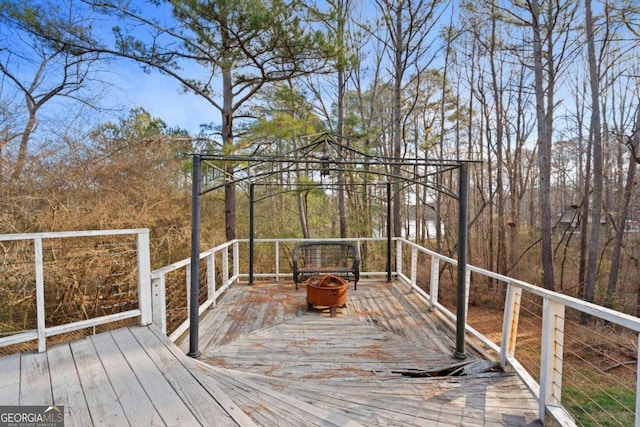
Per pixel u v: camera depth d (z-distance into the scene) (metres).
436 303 4.33
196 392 1.80
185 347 3.22
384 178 10.20
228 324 3.87
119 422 1.54
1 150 5.59
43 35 5.86
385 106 13.73
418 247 4.91
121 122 8.98
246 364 2.90
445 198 13.88
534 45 8.80
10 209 4.76
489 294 10.98
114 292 4.72
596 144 8.94
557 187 15.73
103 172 6.24
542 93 8.84
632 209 10.52
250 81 7.11
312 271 5.28
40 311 2.27
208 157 2.89
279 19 5.64
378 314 4.21
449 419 1.88
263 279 6.61
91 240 4.76
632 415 4.76
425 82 12.20
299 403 1.86
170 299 5.58
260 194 11.13
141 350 2.30
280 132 5.94
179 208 7.06
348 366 2.86
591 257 9.05
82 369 2.04
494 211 13.71
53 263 4.21
